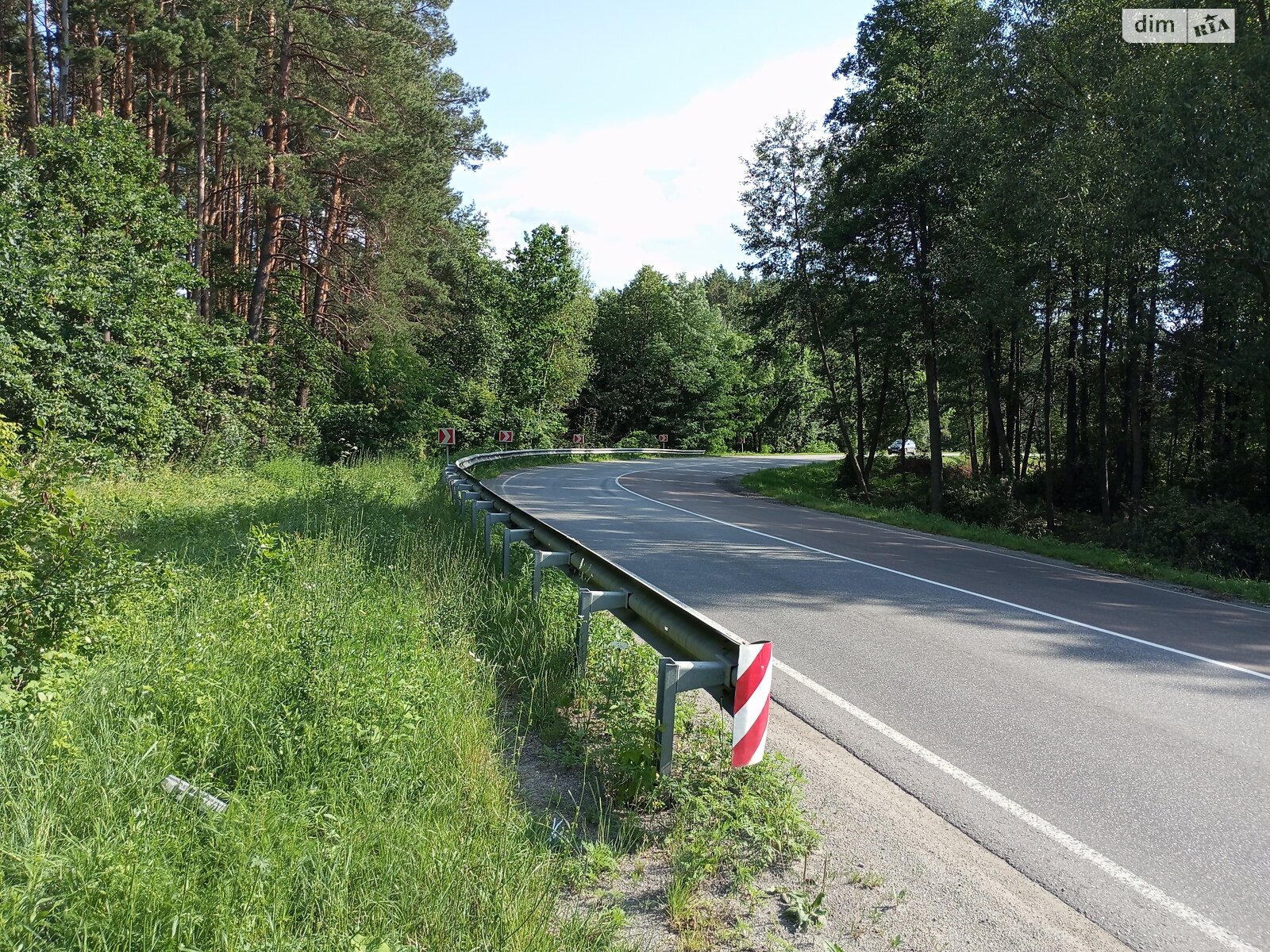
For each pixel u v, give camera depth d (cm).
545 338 4750
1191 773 456
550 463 4091
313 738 375
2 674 421
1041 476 3052
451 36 2842
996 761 468
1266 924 317
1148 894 335
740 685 372
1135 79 1627
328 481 1472
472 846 315
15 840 273
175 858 276
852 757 472
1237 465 2297
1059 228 1869
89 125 1814
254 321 2473
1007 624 816
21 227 1488
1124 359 2253
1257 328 1834
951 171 2372
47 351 1470
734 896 322
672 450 6031
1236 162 1446
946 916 315
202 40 2045
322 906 267
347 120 2405
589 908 306
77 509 554
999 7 1947
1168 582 1220
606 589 605
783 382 5984
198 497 1367
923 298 2581
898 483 3941
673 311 6662
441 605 676
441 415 3269
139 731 358
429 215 2636
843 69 2744
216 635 516
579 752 441
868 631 762
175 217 1938
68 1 2142
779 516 1920
